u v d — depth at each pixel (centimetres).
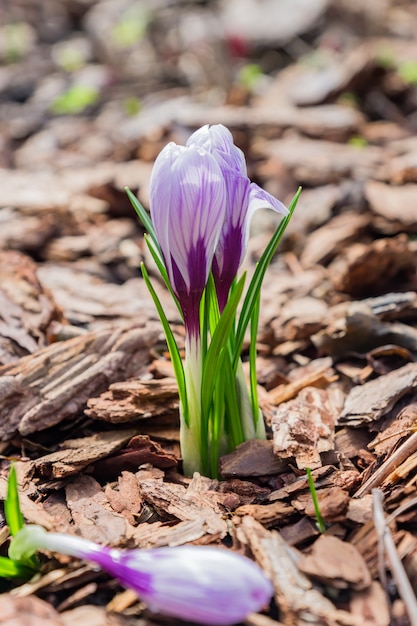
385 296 59
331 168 80
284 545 43
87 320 60
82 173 84
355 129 92
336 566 42
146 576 39
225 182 44
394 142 92
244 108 100
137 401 50
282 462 48
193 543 44
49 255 70
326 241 68
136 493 47
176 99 115
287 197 78
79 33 160
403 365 55
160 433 51
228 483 47
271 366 56
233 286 47
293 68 125
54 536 41
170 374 54
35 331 56
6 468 49
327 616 40
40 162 93
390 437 48
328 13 137
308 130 91
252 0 147
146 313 60
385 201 70
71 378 52
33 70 136
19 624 39
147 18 148
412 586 42
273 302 60
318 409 51
